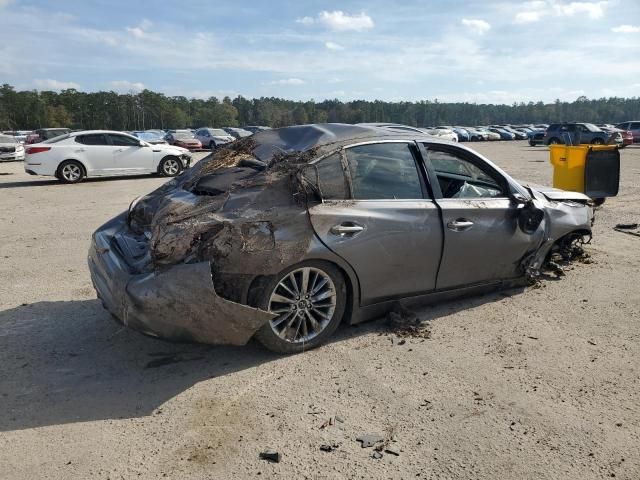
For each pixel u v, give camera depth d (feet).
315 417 10.27
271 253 11.72
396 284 13.89
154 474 8.73
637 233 24.91
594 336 13.71
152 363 12.57
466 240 14.71
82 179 52.19
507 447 9.32
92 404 10.85
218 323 11.46
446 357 12.63
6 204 37.09
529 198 16.26
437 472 8.70
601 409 10.44
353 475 8.65
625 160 70.18
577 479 8.51
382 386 11.36
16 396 11.14
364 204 13.14
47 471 8.84
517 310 15.44
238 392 11.21
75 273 19.62
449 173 15.31
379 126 15.29
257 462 9.00
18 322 14.97
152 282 11.06
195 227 11.35
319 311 12.99
